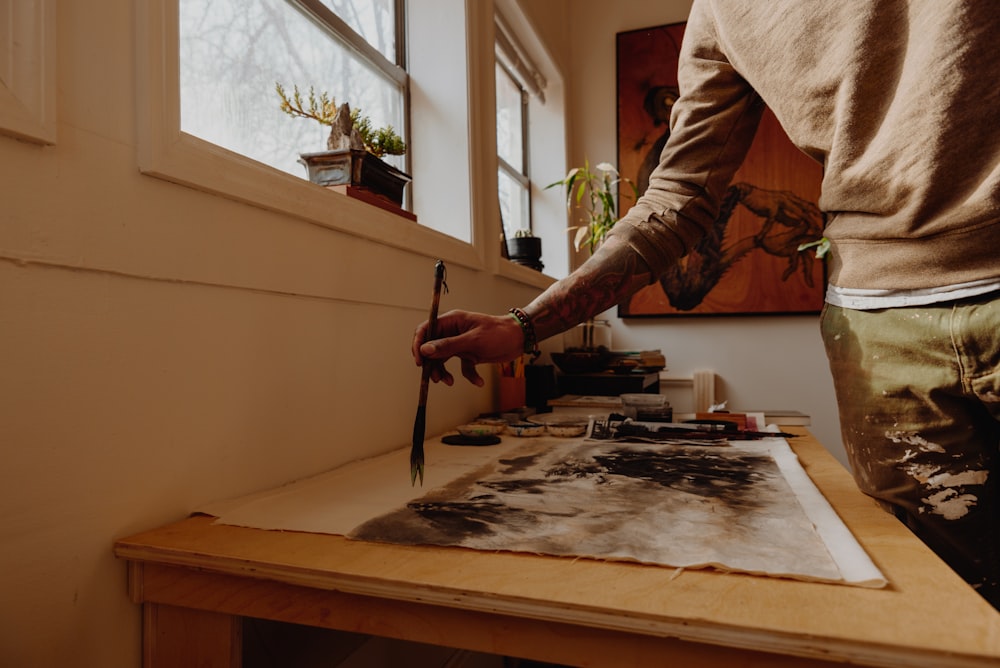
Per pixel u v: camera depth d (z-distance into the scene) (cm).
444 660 147
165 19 73
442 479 94
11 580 57
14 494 57
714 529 65
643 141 323
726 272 305
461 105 181
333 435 109
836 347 87
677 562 55
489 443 129
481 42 197
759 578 52
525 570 55
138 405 71
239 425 87
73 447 63
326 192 106
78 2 64
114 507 67
